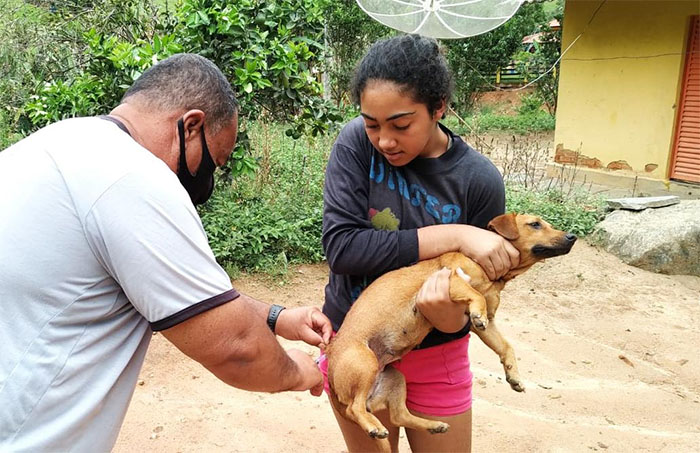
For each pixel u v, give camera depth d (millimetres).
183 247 1740
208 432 4145
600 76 11836
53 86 6863
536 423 4543
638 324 6445
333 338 2574
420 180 2414
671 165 11031
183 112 1963
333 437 4172
